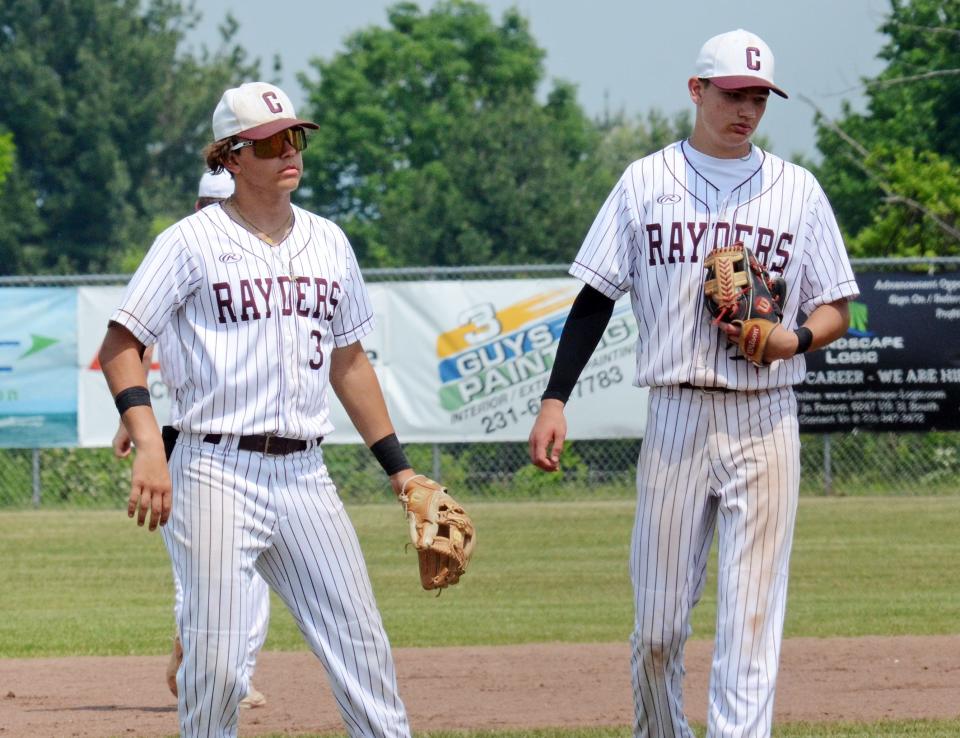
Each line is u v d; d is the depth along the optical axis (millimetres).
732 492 14547
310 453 13938
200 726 13609
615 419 48344
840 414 47906
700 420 14508
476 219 115562
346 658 13938
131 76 150625
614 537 44219
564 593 34625
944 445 51469
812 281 14852
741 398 14484
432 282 48656
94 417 48906
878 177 70625
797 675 23594
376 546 42906
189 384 13578
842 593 33500
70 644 27875
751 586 14406
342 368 14758
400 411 48812
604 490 52219
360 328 14617
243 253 13547
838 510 48375
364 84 155625
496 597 34094
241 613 13484
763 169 14617
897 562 38438
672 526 14680
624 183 14797
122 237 140625
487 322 48625
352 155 154000
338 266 14086
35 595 35000
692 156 14641
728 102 14273
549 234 115938
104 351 13609
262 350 13484
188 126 158250
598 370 48344
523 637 28141
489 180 115312
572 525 46531
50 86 141125
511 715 20734
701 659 25312
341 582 13875
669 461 14625
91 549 43062
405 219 116500
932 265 51344
